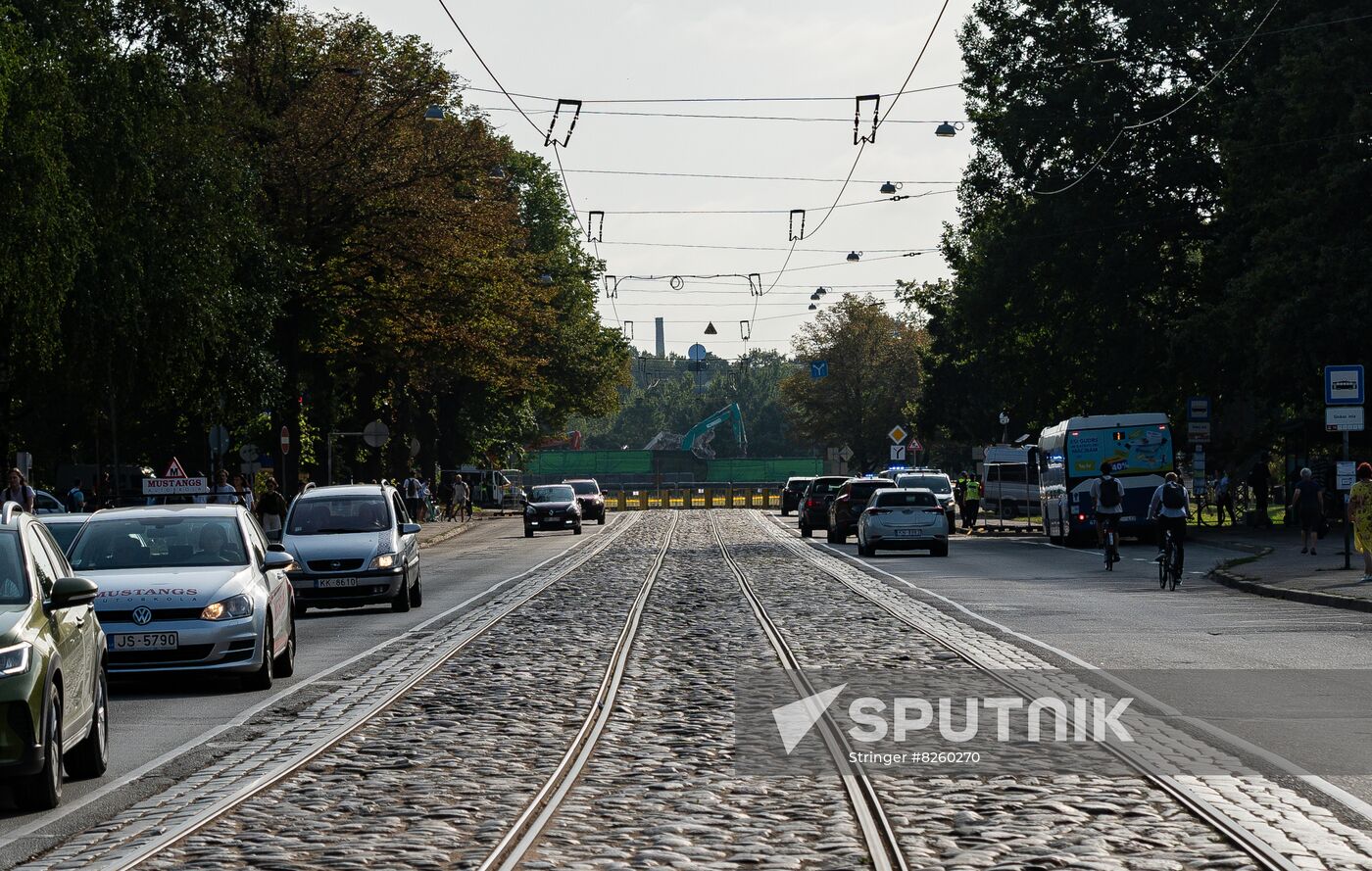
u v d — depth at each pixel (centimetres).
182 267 5394
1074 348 8431
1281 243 6831
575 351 13712
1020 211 8325
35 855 1252
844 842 1240
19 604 1512
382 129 7488
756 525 10788
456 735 1877
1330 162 6725
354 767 1658
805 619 3406
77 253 4556
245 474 7450
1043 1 8406
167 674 2412
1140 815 1323
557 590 4538
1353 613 3447
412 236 7406
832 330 19512
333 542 3809
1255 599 3938
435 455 11969
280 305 6512
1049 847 1204
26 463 5906
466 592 4631
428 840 1279
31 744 1425
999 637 2952
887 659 2575
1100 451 7150
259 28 6500
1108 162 8188
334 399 9269
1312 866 1129
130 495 8988
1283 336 6700
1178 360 7825
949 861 1166
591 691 2273
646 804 1413
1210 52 7981
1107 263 8075
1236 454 8375
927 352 13912
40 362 4944
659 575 5175
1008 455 11950
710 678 2383
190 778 1616
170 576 2380
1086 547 7256
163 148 5472
